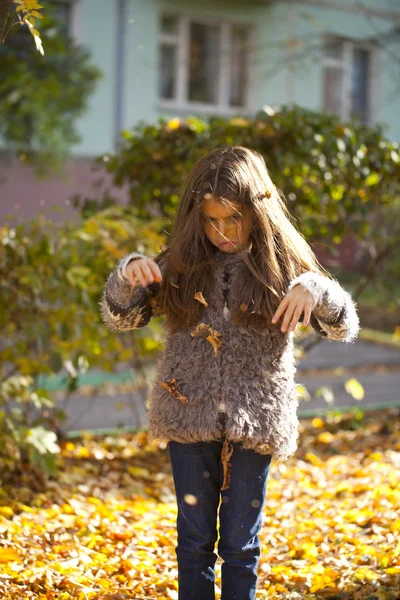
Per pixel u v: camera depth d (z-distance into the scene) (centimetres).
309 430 834
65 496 574
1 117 1453
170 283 330
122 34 1922
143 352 698
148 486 636
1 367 640
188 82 2039
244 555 321
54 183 1802
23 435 560
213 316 324
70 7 1867
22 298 599
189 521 325
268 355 321
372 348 1439
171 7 1978
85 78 1480
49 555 438
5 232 613
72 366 648
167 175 743
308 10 2106
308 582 401
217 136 712
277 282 322
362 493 588
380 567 411
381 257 845
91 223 633
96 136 1902
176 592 402
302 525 506
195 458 325
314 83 2158
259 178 332
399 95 2247
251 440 313
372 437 801
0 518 486
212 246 337
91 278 632
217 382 317
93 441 750
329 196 754
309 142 698
